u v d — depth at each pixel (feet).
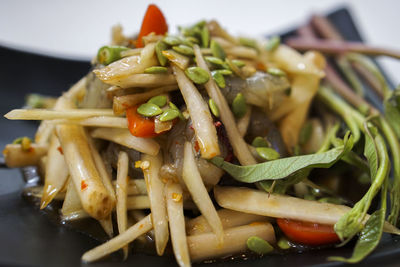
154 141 0.64
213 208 0.60
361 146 0.73
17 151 0.74
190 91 0.63
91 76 0.71
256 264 0.58
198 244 0.59
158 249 0.59
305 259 0.57
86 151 0.65
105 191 0.61
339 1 1.67
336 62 1.06
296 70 0.78
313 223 0.61
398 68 1.37
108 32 1.52
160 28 0.74
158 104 0.63
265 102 0.71
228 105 0.68
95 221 0.64
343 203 0.67
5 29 1.47
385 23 1.55
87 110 0.66
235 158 0.66
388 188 0.68
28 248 0.55
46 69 1.03
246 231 0.61
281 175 0.61
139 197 0.65
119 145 0.67
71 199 0.64
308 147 0.82
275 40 0.83
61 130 0.66
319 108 0.87
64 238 0.60
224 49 0.77
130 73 0.63
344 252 0.58
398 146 0.72
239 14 1.66
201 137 0.60
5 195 0.69
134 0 1.71
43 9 1.62
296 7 1.68
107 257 0.57
